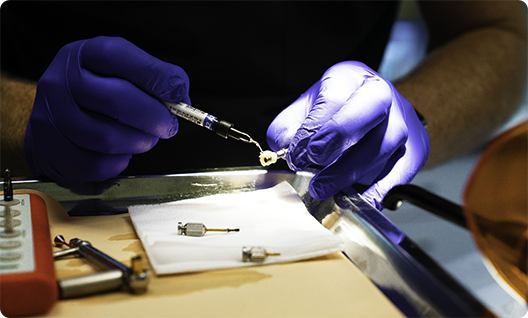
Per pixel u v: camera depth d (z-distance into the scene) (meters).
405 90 0.58
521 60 0.61
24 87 0.55
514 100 0.60
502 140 0.22
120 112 0.38
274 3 0.50
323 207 0.35
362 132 0.36
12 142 0.53
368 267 0.29
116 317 0.25
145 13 0.49
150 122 0.38
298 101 0.42
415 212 0.58
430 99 0.57
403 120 0.39
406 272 0.27
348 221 0.32
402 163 0.40
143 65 0.38
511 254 0.22
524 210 0.22
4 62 0.59
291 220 0.32
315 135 0.36
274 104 0.53
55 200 0.33
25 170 0.54
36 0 0.50
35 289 0.24
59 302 0.25
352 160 0.36
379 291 0.27
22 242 0.27
